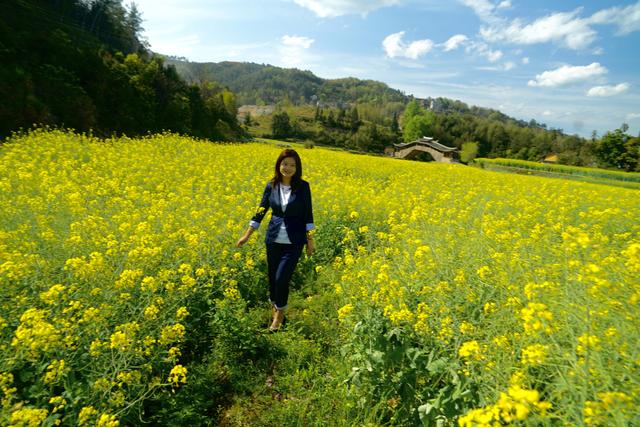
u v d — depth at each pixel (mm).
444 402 2361
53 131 14930
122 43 69375
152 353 3145
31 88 20859
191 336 3760
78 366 2824
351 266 4977
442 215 7719
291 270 4152
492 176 18609
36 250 4469
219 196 8359
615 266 3250
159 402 2951
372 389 2922
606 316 2354
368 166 18422
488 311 3182
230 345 3615
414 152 83438
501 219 7281
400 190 11422
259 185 9914
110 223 5809
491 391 2254
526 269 3865
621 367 1973
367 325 3000
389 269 4277
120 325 3088
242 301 4078
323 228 6668
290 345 3785
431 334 2936
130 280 3605
